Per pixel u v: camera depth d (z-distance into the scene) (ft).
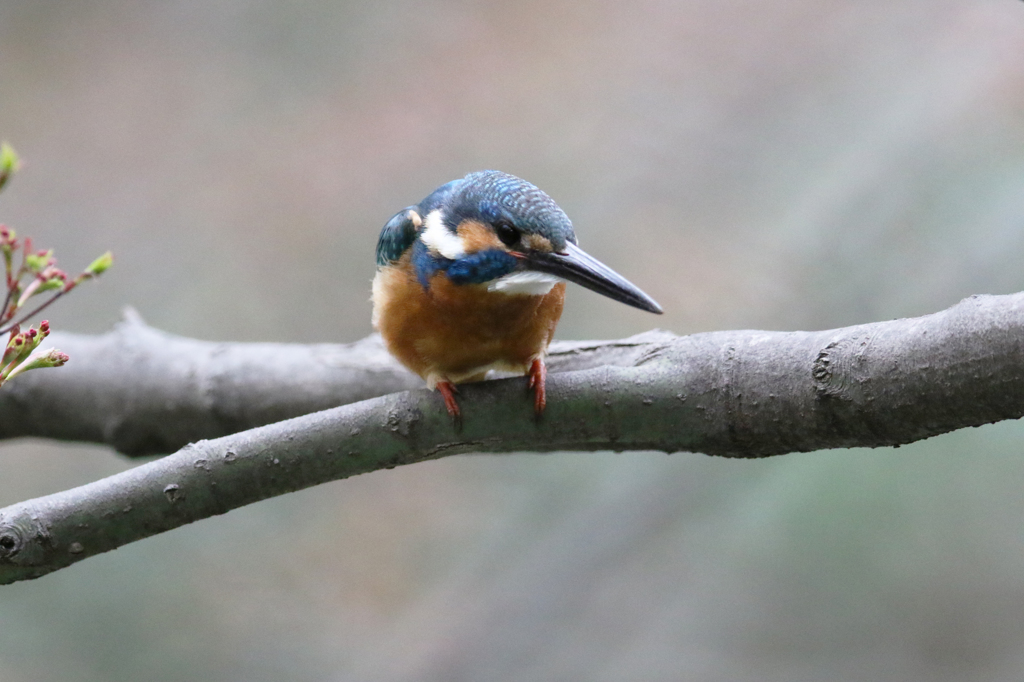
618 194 46.68
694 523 39.29
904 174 41.73
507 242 21.06
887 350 16.51
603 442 19.62
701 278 43.93
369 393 28.30
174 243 48.67
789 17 49.14
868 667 36.06
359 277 46.98
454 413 19.30
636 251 44.93
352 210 48.47
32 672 36.70
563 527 41.06
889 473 36.09
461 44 51.55
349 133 49.83
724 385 18.08
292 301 47.06
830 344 17.19
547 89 49.83
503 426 19.38
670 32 50.55
